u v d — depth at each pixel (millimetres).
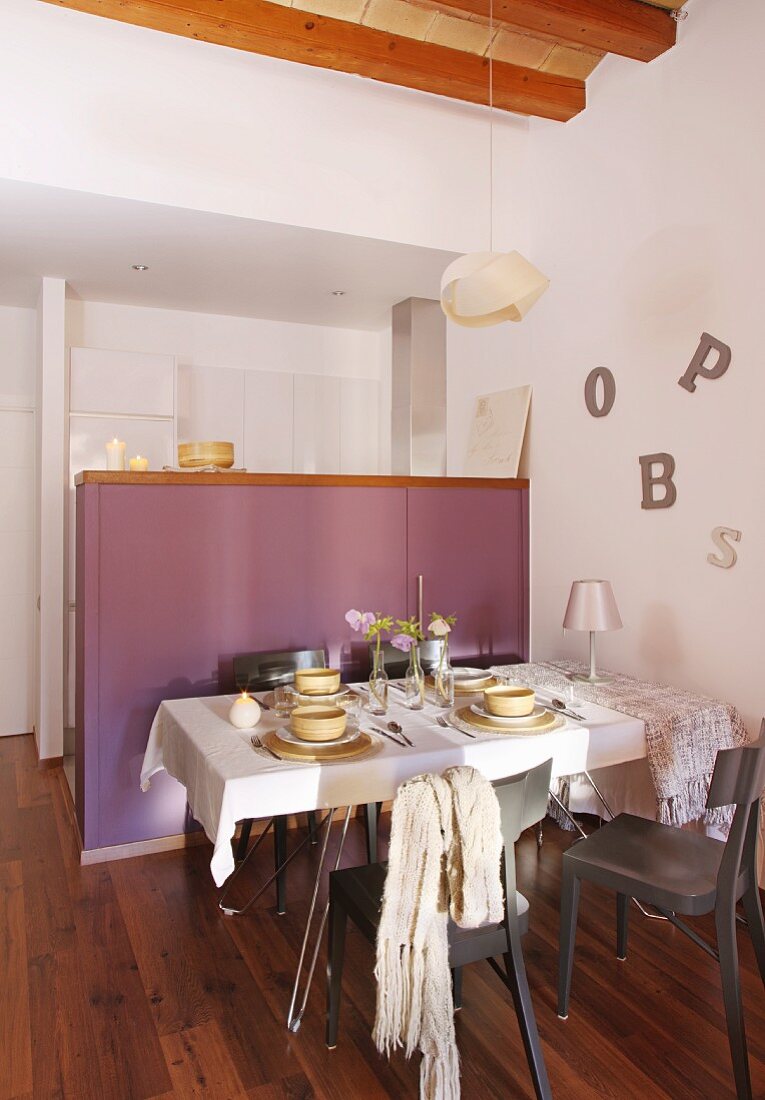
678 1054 1966
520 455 4141
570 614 3186
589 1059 1943
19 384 4930
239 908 2711
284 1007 2160
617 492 3523
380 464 5746
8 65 3025
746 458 2912
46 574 4344
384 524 3670
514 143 4031
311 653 3199
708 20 3037
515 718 2453
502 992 2236
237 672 3047
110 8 2930
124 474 3104
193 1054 1964
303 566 3471
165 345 5129
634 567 3439
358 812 3600
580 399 3734
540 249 3986
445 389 4934
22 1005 2160
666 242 3238
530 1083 1863
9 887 2863
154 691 3168
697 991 2234
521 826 1785
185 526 3219
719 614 3035
